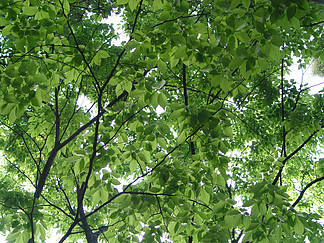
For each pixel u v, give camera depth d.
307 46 6.57
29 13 3.47
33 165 8.89
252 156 9.68
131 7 3.62
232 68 3.05
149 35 3.35
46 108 6.49
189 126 3.63
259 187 3.62
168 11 3.30
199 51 3.32
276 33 2.76
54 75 4.22
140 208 3.91
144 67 3.92
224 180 4.25
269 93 7.85
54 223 9.36
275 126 8.95
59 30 3.57
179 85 7.40
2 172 10.31
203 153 4.21
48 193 9.11
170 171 4.22
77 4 6.62
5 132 9.19
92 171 4.23
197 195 4.18
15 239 4.40
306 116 6.25
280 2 2.50
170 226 4.59
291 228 3.79
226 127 3.70
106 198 4.28
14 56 3.85
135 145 4.29
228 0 2.96
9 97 3.38
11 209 4.39
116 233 4.81
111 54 7.80
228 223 3.87
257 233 3.91
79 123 6.73
